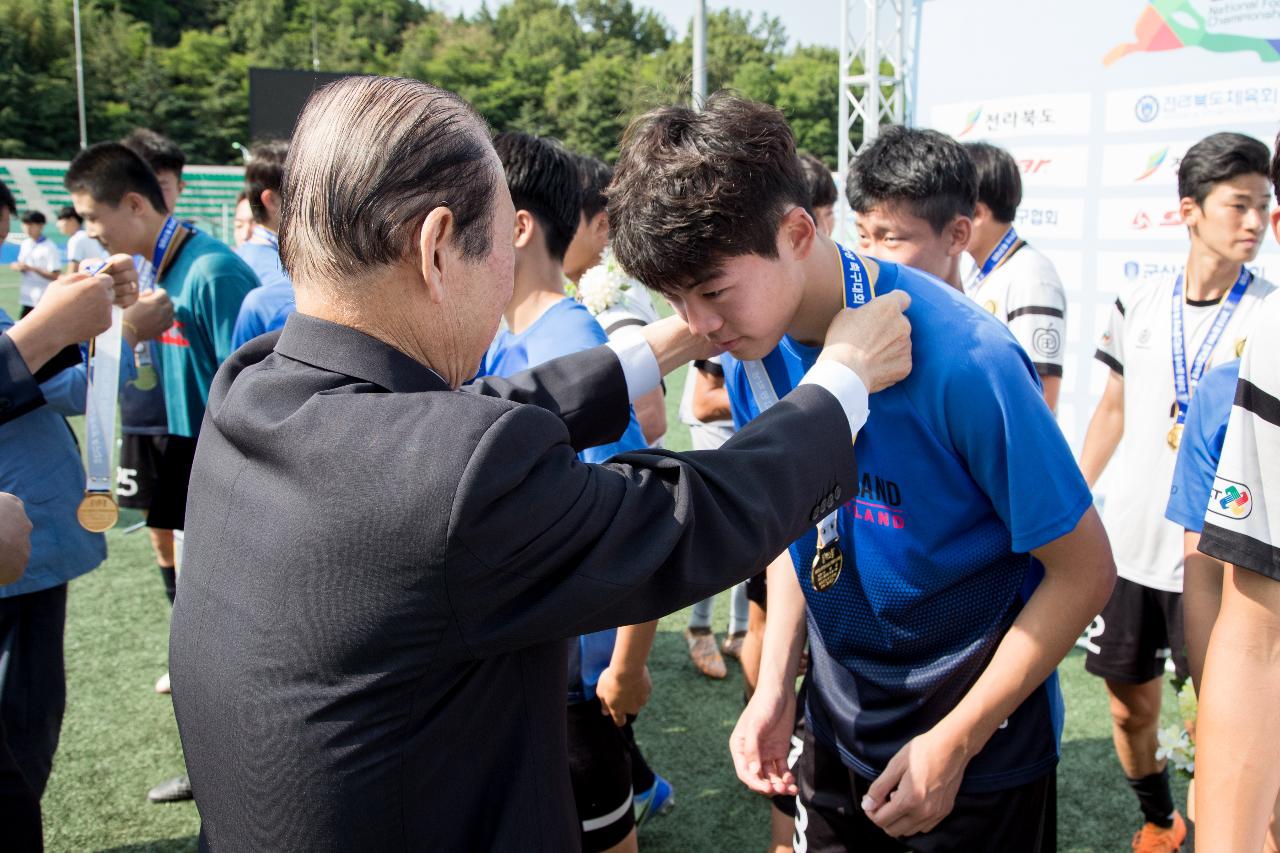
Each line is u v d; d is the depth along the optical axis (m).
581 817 1.95
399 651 0.83
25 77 48.62
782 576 1.73
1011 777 1.46
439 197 0.89
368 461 0.83
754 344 1.26
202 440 1.01
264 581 0.86
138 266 3.65
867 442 1.34
